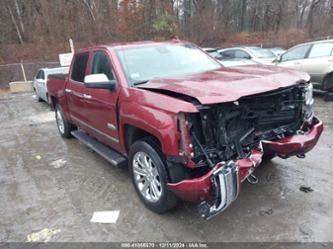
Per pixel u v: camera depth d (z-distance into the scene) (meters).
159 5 29.48
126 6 28.69
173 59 4.05
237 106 2.78
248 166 2.75
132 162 3.46
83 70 4.62
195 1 31.41
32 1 27.17
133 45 4.14
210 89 2.74
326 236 2.76
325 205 3.23
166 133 2.69
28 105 11.34
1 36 25.94
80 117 4.94
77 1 27.59
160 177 3.00
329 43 8.27
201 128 2.69
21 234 3.13
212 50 12.63
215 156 2.74
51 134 6.91
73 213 3.44
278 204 3.30
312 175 3.92
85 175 4.44
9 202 3.81
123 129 3.48
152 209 3.30
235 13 34.50
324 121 6.39
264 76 3.12
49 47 25.98
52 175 4.54
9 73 19.27
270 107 3.09
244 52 11.62
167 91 2.92
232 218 3.12
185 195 2.74
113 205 3.54
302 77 3.25
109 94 3.68
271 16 34.69
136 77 3.60
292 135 3.24
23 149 5.95
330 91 8.33
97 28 27.80
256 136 3.08
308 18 32.22
